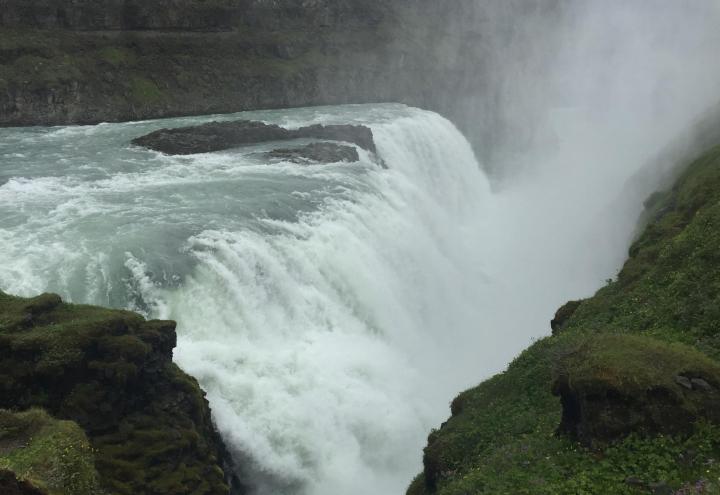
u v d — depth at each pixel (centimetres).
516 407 1541
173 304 2095
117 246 2253
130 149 3962
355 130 4288
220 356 1984
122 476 1493
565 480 1006
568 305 2209
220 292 2205
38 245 2242
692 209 2339
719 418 979
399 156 4603
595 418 1043
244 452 1848
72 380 1521
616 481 940
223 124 4306
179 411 1662
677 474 905
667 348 1076
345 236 2803
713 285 1448
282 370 2091
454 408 1827
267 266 2388
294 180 3328
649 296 1684
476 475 1213
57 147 3988
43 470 1195
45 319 1623
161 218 2594
